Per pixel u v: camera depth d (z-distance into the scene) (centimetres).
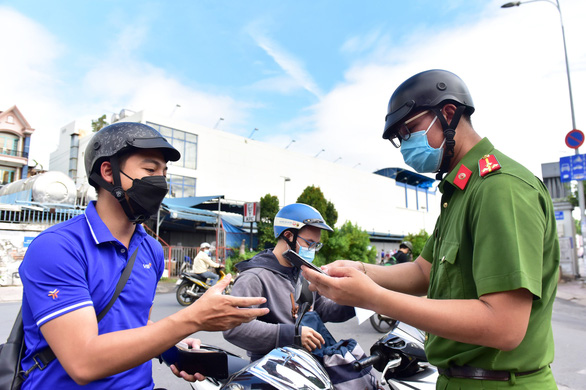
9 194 2056
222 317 116
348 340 223
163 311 830
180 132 2505
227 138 2789
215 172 2672
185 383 392
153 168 147
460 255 129
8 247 1323
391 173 4800
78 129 2959
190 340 185
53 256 123
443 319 109
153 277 159
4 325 654
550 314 129
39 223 1480
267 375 158
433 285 147
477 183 127
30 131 3184
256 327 199
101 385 129
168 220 1919
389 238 4072
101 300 133
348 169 3869
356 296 115
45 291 119
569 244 1520
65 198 1736
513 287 105
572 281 1476
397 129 153
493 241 112
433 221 5428
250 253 2016
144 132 146
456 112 138
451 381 133
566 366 462
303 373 163
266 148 3056
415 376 239
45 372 125
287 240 234
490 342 108
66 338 115
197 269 973
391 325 636
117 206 148
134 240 154
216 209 2455
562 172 1327
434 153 142
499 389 122
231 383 167
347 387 200
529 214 115
